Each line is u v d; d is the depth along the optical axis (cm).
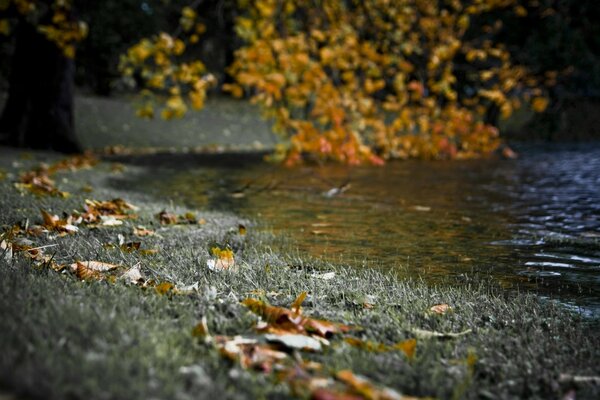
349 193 877
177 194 829
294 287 326
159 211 586
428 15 1173
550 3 2094
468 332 271
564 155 1694
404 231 562
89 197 651
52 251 379
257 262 386
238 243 455
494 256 457
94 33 2695
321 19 1021
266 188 916
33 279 288
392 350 245
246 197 812
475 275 395
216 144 2155
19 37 1511
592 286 373
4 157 1214
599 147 2022
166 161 1471
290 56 881
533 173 1216
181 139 2177
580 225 614
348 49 975
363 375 219
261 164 1405
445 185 1001
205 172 1198
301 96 924
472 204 774
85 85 3123
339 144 972
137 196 733
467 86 1988
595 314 316
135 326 236
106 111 2338
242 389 196
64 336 213
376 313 287
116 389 177
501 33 2170
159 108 2523
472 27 2092
